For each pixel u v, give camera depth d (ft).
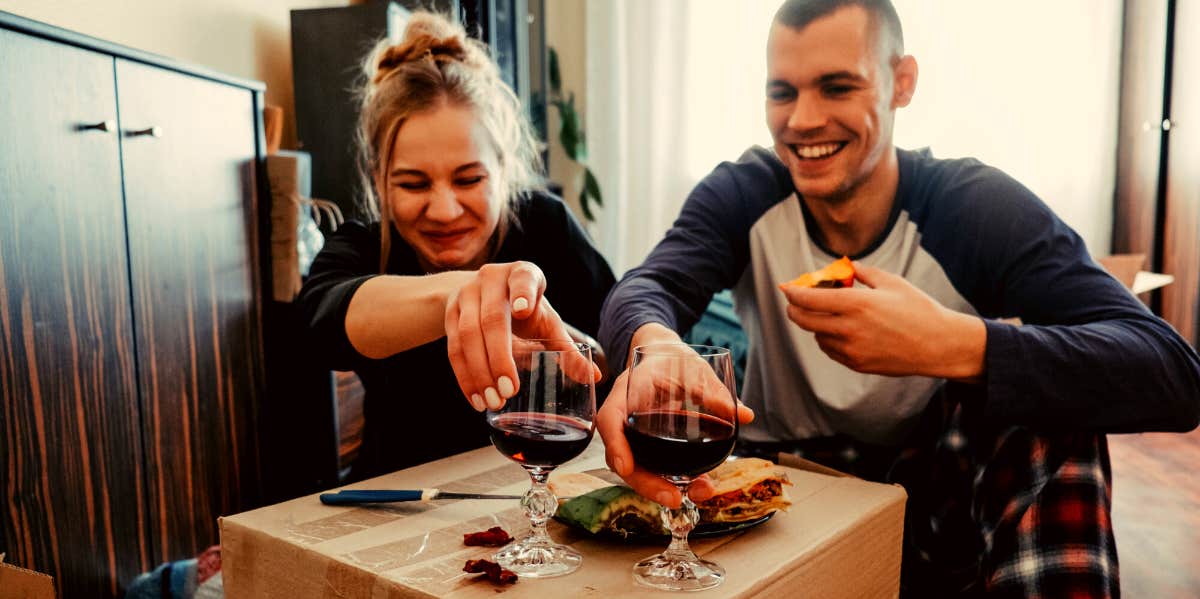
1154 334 3.43
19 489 4.17
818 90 4.26
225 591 2.67
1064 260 3.95
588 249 5.25
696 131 14.20
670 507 2.31
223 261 5.88
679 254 4.65
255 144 6.30
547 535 2.49
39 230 4.29
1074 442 3.34
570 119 14.52
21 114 4.18
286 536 2.52
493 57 8.78
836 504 2.85
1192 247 10.87
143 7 6.71
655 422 2.23
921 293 3.28
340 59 8.39
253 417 6.22
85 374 4.60
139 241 5.03
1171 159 11.34
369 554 2.39
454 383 4.67
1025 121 12.23
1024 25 12.09
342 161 8.48
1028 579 3.27
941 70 12.39
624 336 3.77
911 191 4.69
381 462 4.91
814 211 4.82
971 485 3.72
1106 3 11.87
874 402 4.42
